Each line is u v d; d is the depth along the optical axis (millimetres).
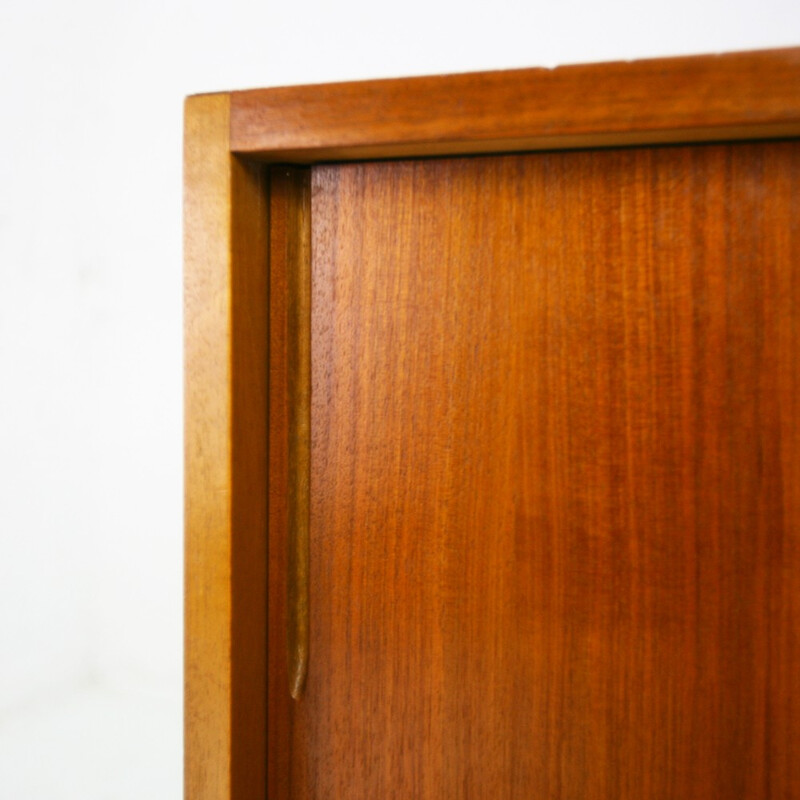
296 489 575
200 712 540
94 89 1960
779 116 441
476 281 537
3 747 1713
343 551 567
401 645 556
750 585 496
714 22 1465
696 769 505
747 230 492
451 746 547
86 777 1588
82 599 2023
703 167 497
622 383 514
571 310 521
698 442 503
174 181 1879
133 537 1997
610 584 518
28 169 1801
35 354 1831
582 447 521
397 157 542
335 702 570
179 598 1942
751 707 497
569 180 519
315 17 1772
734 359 496
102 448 2025
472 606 542
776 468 491
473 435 540
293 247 567
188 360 540
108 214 1975
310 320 569
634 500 514
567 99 469
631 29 1528
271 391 575
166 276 1900
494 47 1634
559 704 528
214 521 537
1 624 1761
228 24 1838
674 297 504
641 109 460
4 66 1721
